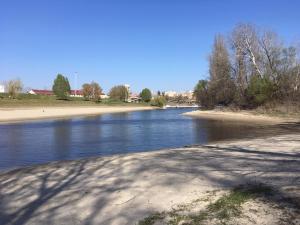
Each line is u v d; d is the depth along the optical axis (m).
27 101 108.94
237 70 72.88
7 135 34.97
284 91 63.03
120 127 45.00
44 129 42.03
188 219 7.68
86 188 11.11
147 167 13.81
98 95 149.88
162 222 7.67
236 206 8.16
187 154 17.41
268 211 7.71
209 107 86.69
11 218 8.85
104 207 9.12
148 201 9.24
